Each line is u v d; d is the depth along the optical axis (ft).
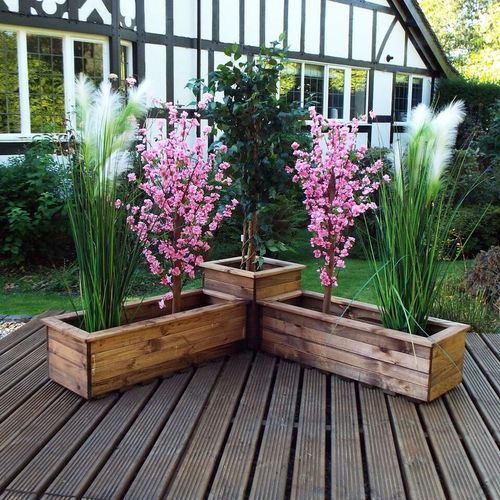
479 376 9.94
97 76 24.89
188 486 6.59
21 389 9.19
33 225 20.45
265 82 11.03
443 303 13.76
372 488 6.61
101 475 6.77
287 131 11.25
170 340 9.71
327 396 9.09
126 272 9.43
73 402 8.73
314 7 35.58
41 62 23.32
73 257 22.00
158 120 11.60
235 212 12.62
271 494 6.48
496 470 7.00
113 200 9.03
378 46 40.78
